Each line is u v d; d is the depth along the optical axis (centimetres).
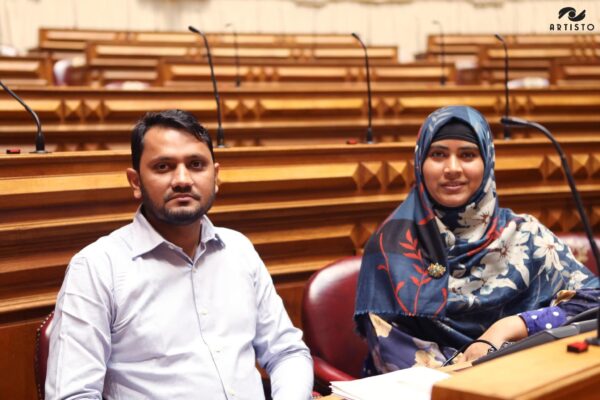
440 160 229
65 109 514
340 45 945
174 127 179
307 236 320
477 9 1241
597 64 803
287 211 312
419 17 1237
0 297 247
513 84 793
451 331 223
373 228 337
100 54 804
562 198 364
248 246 199
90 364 168
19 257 250
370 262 231
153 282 178
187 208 176
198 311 182
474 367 115
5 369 247
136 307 175
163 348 176
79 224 260
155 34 949
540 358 117
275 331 196
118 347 175
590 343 124
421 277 226
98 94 522
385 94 612
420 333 227
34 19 1018
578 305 211
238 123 571
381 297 227
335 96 601
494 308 230
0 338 246
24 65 668
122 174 276
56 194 261
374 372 228
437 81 782
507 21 1244
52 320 185
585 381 108
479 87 628
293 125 568
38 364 183
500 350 145
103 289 173
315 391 216
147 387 174
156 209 177
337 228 329
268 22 1165
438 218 233
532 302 233
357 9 1211
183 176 175
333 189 329
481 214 232
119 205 275
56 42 933
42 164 261
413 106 613
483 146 228
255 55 891
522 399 100
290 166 319
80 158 268
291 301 315
